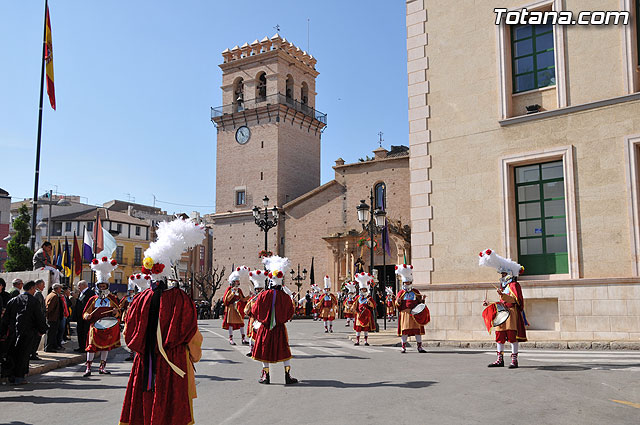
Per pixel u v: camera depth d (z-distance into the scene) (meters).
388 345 18.42
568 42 16.95
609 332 15.21
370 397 8.33
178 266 6.21
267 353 10.02
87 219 75.00
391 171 53.78
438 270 18.59
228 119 62.91
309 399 8.37
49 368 13.16
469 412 7.13
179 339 5.62
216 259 61.94
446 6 19.52
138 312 5.68
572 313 15.82
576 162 16.39
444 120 19.08
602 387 8.62
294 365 12.83
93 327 12.34
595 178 16.05
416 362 12.89
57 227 75.88
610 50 16.23
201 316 50.47
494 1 18.47
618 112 15.84
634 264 15.17
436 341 17.30
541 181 17.28
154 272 5.80
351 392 8.84
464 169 18.47
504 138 17.78
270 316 10.01
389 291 28.36
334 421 6.84
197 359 5.86
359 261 47.81
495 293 17.23
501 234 17.52
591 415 6.84
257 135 61.09
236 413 7.52
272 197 59.34
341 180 56.25
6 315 10.95
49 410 8.21
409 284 15.87
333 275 54.50
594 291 15.56
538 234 17.20
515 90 18.17
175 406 5.48
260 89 63.53
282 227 58.88
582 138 16.36
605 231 15.73
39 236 75.94
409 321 15.60
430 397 8.17
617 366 10.86
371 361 13.35
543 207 17.17
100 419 7.53
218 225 62.38
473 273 17.91
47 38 23.58
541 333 16.20
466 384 9.21
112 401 8.93
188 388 5.67
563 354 13.47
